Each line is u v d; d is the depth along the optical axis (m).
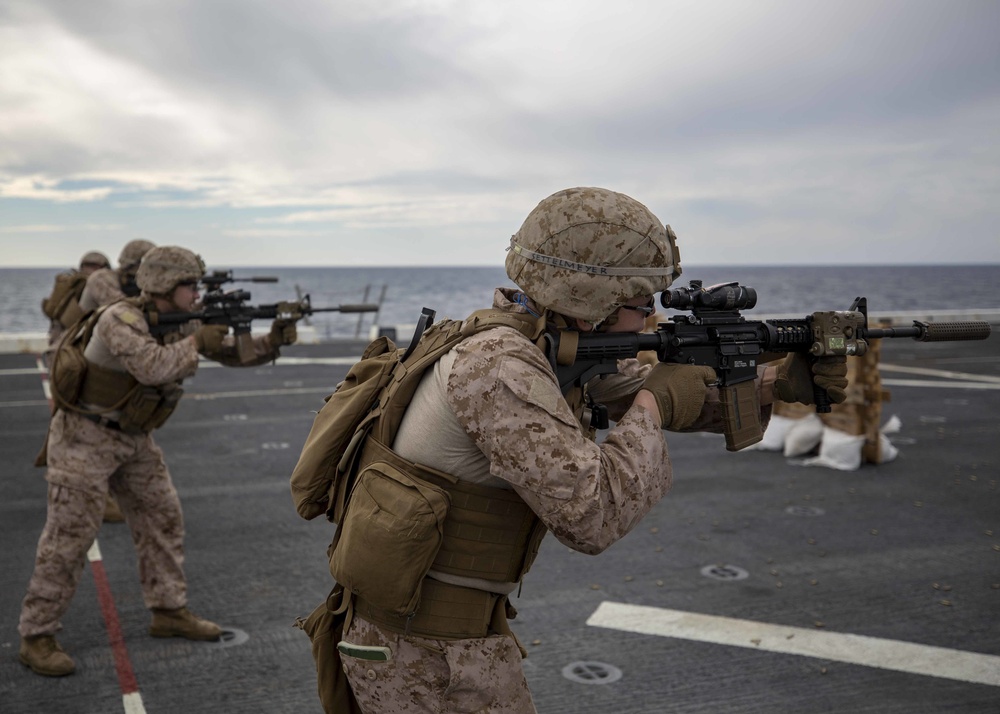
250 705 3.45
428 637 1.78
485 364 1.66
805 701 3.44
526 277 1.74
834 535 5.76
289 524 6.05
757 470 7.72
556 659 3.85
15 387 12.77
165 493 4.06
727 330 1.92
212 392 12.55
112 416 3.81
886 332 2.17
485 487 1.76
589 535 1.62
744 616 4.35
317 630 1.99
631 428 1.72
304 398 11.97
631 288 1.72
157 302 4.04
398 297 115.19
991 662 3.79
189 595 4.68
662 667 3.76
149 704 3.46
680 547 5.52
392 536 1.67
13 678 3.69
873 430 7.81
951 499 6.67
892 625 4.21
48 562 3.73
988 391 12.43
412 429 1.76
